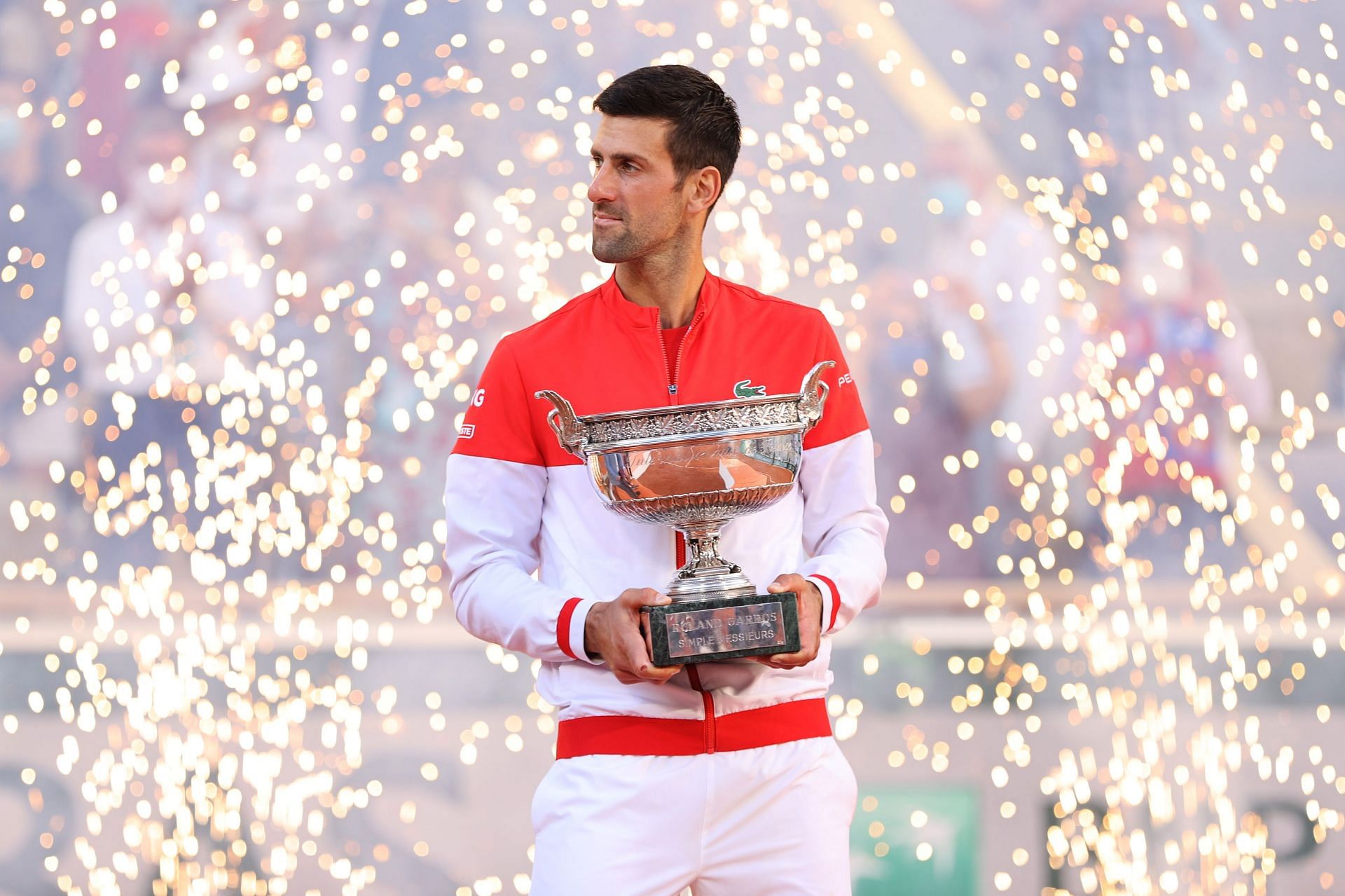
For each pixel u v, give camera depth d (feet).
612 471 18.89
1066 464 58.13
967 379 61.11
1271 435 60.54
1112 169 67.15
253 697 48.21
